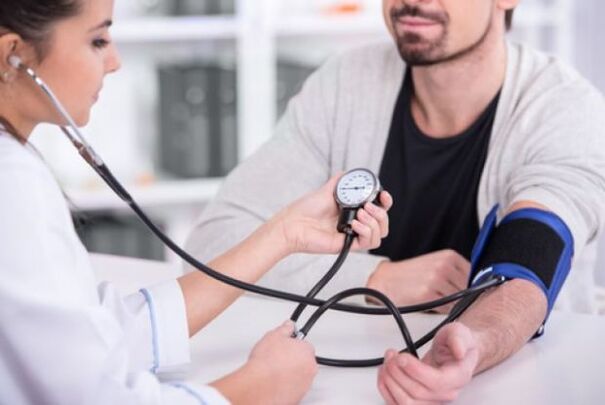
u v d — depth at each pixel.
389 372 1.08
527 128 1.69
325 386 1.16
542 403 1.11
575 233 1.44
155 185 3.26
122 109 3.37
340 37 3.62
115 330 1.00
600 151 1.61
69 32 1.03
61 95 1.05
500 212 1.69
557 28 3.54
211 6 3.28
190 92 3.26
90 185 3.23
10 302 0.95
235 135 3.32
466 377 1.08
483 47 1.71
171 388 1.01
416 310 1.28
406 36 1.68
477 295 1.31
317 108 1.91
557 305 1.75
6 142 0.99
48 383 0.97
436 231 1.81
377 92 1.88
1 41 1.01
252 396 1.05
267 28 3.29
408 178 1.83
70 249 1.02
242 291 1.27
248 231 1.71
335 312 1.46
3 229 0.95
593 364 1.23
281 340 1.12
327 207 1.30
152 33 3.19
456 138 1.78
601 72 3.51
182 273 1.69
